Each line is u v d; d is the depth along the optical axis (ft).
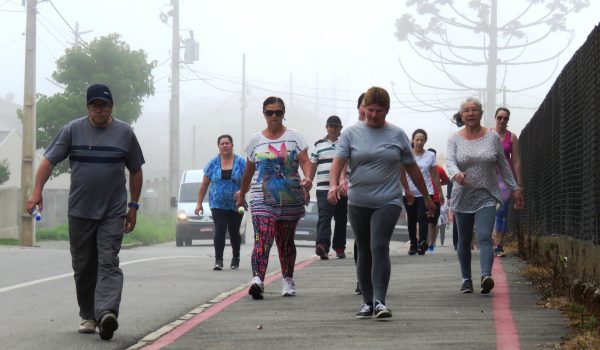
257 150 45.80
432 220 71.77
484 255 43.78
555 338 31.19
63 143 34.76
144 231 134.51
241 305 42.65
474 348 29.78
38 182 34.53
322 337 32.89
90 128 34.99
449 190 76.69
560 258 42.60
